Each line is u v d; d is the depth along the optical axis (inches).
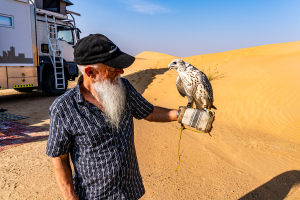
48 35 383.2
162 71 634.2
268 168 154.1
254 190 126.3
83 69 49.1
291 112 268.7
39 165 151.9
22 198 117.3
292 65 396.8
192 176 139.9
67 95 48.2
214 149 184.2
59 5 396.5
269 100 297.3
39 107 328.8
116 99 49.9
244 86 343.6
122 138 52.2
